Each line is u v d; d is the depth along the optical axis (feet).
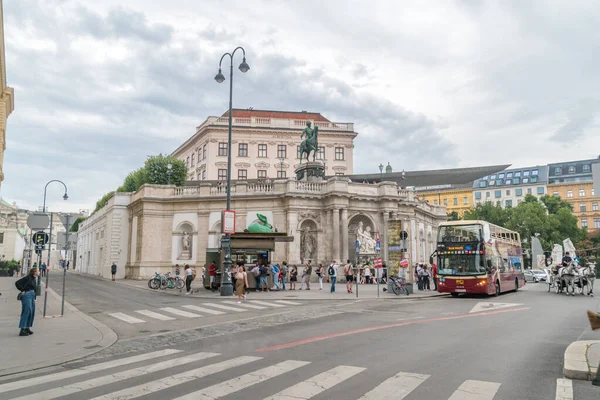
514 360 28.07
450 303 68.28
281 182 133.28
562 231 272.31
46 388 23.15
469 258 80.02
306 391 21.67
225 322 47.60
